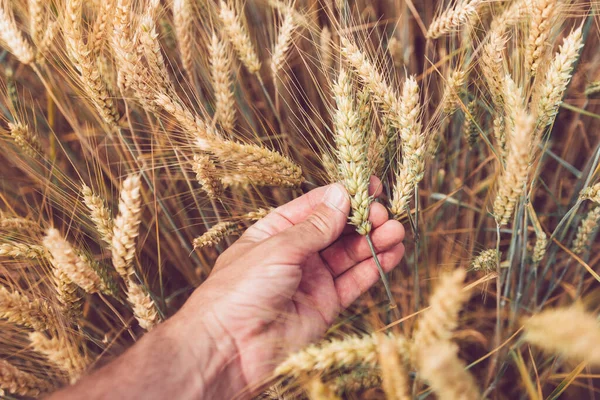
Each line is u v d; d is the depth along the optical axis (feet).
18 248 1.25
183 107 1.31
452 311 0.91
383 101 1.17
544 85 1.11
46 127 1.65
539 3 1.10
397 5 1.69
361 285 1.37
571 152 1.63
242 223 1.52
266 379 1.09
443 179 1.58
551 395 1.16
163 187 1.62
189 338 1.10
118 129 1.33
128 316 1.51
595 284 1.46
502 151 1.21
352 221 1.15
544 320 0.91
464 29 1.48
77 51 1.22
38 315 1.17
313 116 1.63
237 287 1.13
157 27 1.62
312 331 1.28
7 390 1.31
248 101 1.60
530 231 1.57
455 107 1.34
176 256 1.62
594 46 1.56
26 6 1.53
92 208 1.21
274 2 1.55
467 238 1.53
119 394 0.98
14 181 1.63
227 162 1.30
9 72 1.49
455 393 0.87
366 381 1.15
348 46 1.18
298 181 1.28
